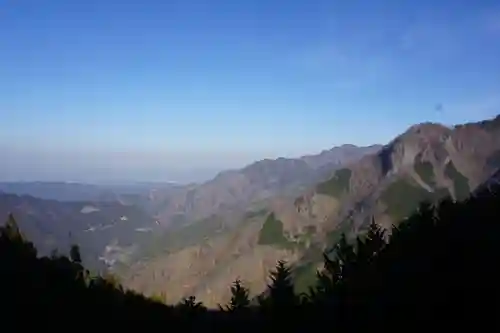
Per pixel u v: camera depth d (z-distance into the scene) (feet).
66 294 52.80
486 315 42.32
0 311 44.14
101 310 52.49
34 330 43.27
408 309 48.47
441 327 43.65
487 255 51.13
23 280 51.19
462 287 46.85
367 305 53.31
